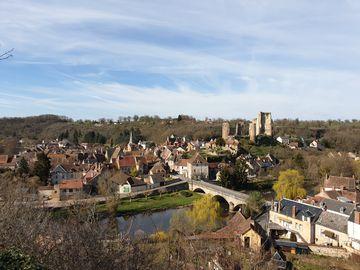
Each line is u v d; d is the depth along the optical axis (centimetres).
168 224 7281
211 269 2883
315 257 5428
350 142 17400
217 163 13500
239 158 13988
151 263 1856
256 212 7825
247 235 4981
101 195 9394
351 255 5375
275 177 12938
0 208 2228
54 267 1562
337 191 8394
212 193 10181
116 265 1605
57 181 11381
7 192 3544
